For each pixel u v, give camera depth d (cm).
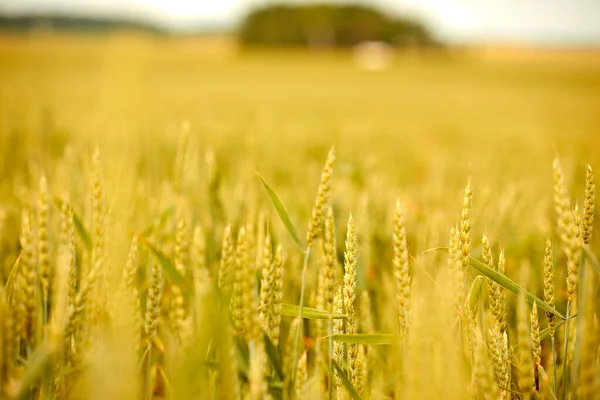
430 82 2342
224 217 130
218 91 1536
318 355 78
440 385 64
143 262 109
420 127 719
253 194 134
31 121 248
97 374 58
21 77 1658
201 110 825
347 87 1962
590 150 349
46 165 165
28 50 3512
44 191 73
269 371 81
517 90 1895
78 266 99
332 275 77
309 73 2809
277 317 77
